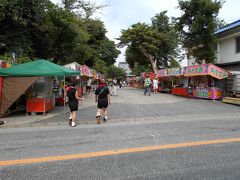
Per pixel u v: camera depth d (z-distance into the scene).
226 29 23.88
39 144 7.29
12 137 8.39
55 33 24.44
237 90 19.72
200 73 22.22
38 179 4.73
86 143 7.28
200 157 5.84
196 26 23.73
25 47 20.08
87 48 32.94
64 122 11.46
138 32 39.19
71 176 4.84
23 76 13.18
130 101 20.61
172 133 8.45
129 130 9.16
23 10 17.16
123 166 5.34
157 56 43.34
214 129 9.03
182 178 4.68
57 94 18.36
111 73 83.50
